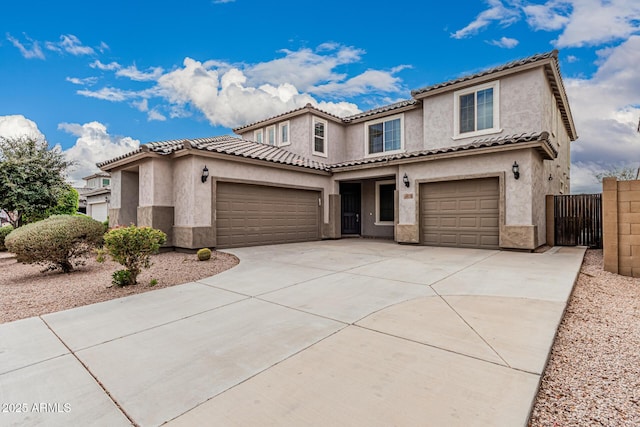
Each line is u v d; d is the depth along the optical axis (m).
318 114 16.84
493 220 10.92
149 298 5.60
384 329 3.97
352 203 17.42
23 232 7.69
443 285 6.05
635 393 2.71
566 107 15.10
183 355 3.38
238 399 2.57
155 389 2.75
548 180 12.77
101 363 3.24
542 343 3.47
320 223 15.42
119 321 4.46
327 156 17.38
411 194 12.75
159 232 6.95
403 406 2.43
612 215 7.34
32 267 9.32
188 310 4.90
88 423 2.32
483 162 10.93
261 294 5.71
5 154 15.62
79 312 4.89
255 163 12.48
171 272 7.80
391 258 9.36
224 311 4.82
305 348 3.48
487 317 4.29
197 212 10.90
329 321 4.30
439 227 12.16
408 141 15.59
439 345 3.48
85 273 8.27
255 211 12.80
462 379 2.79
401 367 3.02
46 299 5.73
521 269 7.40
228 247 11.89
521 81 11.88
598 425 2.32
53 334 4.02
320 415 2.34
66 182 17.31
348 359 3.21
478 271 7.25
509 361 3.10
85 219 8.93
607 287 6.18
